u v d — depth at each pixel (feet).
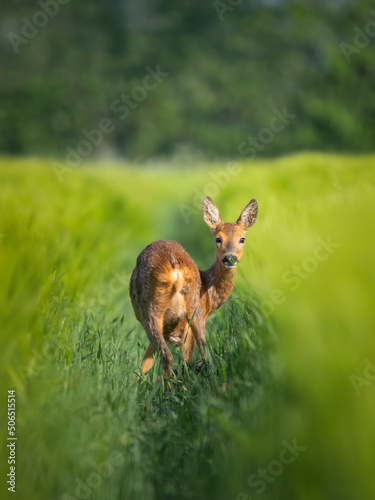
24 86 380.37
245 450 33.27
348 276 31.55
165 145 385.09
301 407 29.09
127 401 49.37
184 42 407.64
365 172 98.07
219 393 44.86
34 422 37.47
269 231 51.70
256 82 400.47
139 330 75.15
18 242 50.49
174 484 38.52
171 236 152.97
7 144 378.12
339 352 28.86
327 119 384.88
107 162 317.83
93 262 89.15
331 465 26.84
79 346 53.78
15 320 40.01
